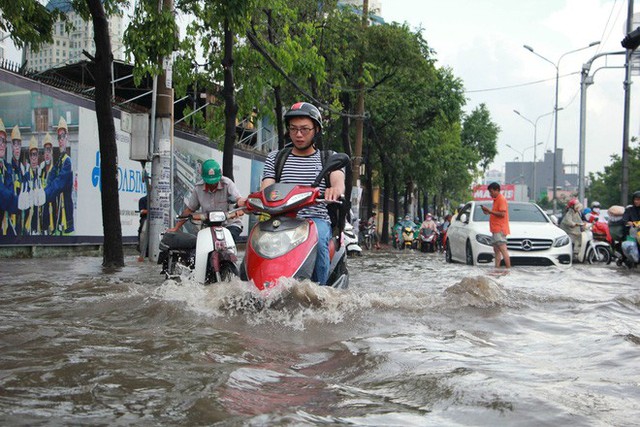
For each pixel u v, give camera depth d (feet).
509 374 9.45
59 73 68.74
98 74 35.01
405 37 90.89
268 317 14.85
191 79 54.19
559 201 395.34
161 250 23.45
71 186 50.01
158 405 7.55
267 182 18.94
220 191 24.04
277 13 58.34
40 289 21.38
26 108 45.21
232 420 6.93
